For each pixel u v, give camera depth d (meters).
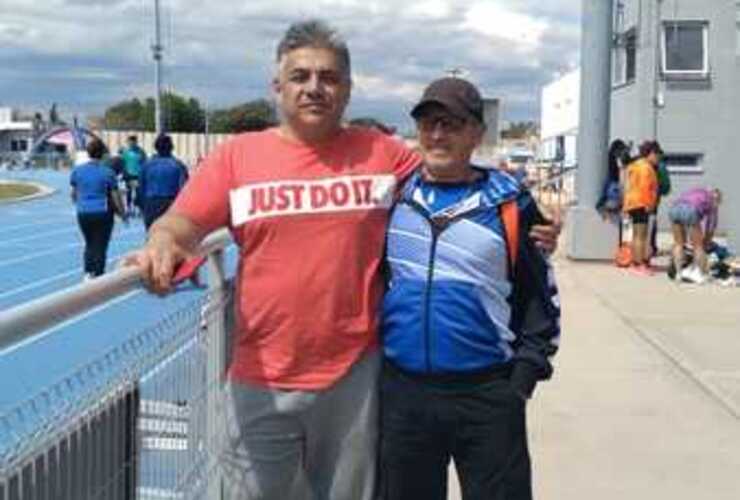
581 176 18.92
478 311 3.91
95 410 3.18
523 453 4.02
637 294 14.71
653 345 10.92
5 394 9.04
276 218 3.81
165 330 3.88
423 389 3.97
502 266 3.93
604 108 18.81
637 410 8.31
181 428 4.05
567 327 11.99
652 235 18.91
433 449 4.06
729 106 23.41
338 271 3.85
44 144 90.38
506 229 3.91
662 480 6.67
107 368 3.33
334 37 3.81
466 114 3.86
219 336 4.58
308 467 4.09
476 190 3.94
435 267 3.92
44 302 2.72
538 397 8.69
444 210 3.93
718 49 29.25
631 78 31.48
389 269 3.98
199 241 3.86
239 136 3.94
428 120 3.89
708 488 6.52
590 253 18.75
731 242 19.95
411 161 4.02
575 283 15.95
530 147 57.03
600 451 7.26
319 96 3.77
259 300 3.86
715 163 29.22
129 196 31.48
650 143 18.23
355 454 4.02
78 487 3.04
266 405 3.92
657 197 18.25
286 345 3.88
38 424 2.83
